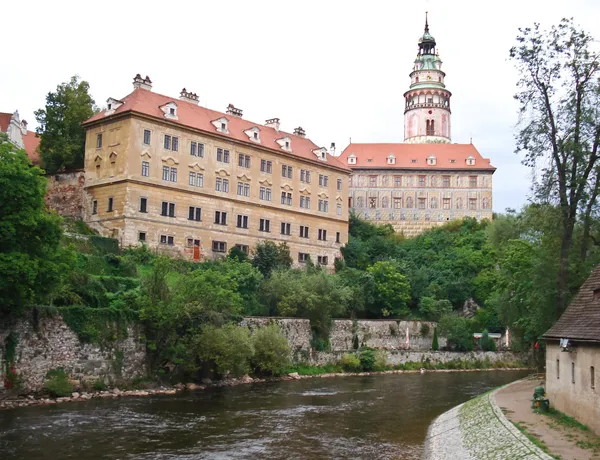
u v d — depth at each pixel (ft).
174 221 238.27
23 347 126.11
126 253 218.59
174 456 88.69
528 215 143.84
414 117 455.22
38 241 120.26
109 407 124.06
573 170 126.72
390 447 97.35
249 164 268.41
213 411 125.18
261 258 250.57
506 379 208.03
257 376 183.21
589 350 90.53
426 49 470.80
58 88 263.90
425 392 166.61
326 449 95.40
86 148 240.94
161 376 154.71
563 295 127.54
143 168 230.27
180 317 155.74
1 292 115.14
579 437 85.10
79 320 138.10
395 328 255.50
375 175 408.26
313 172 298.15
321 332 221.87
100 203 232.94
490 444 87.97
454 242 364.58
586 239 130.41
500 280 199.11
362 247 327.88
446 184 407.85
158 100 247.70
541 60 131.23
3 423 105.19
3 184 114.21
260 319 194.18
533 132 131.44
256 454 91.35
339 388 171.42
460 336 262.47
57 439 95.86
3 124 267.18
